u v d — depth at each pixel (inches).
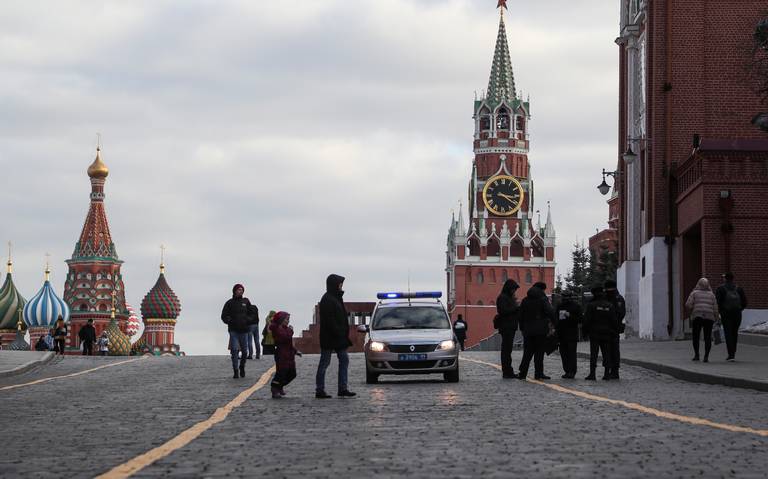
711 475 412.8
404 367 1091.9
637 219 2374.5
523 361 1129.4
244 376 1229.7
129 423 682.2
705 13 2149.4
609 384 1037.8
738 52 2143.2
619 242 2522.1
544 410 727.7
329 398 895.7
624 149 2524.6
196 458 484.1
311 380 1173.1
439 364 1088.8
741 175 1870.1
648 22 2225.6
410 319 1154.0
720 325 1659.7
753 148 1873.8
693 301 1241.4
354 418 692.1
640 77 2390.5
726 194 1865.2
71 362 1667.1
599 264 3698.3
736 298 1238.3
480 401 823.1
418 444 532.1
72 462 481.4
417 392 952.9
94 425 671.8
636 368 1279.5
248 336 1600.6
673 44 2148.1
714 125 2144.4
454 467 443.8
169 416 729.6
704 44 2149.4
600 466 440.5
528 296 1131.9
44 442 573.0
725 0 2148.1
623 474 417.4
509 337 1146.0
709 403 778.8
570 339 1145.4
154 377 1249.4
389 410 753.0
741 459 457.1
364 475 424.2
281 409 780.0
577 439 543.2
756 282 1859.0
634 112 2410.2
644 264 2214.6
